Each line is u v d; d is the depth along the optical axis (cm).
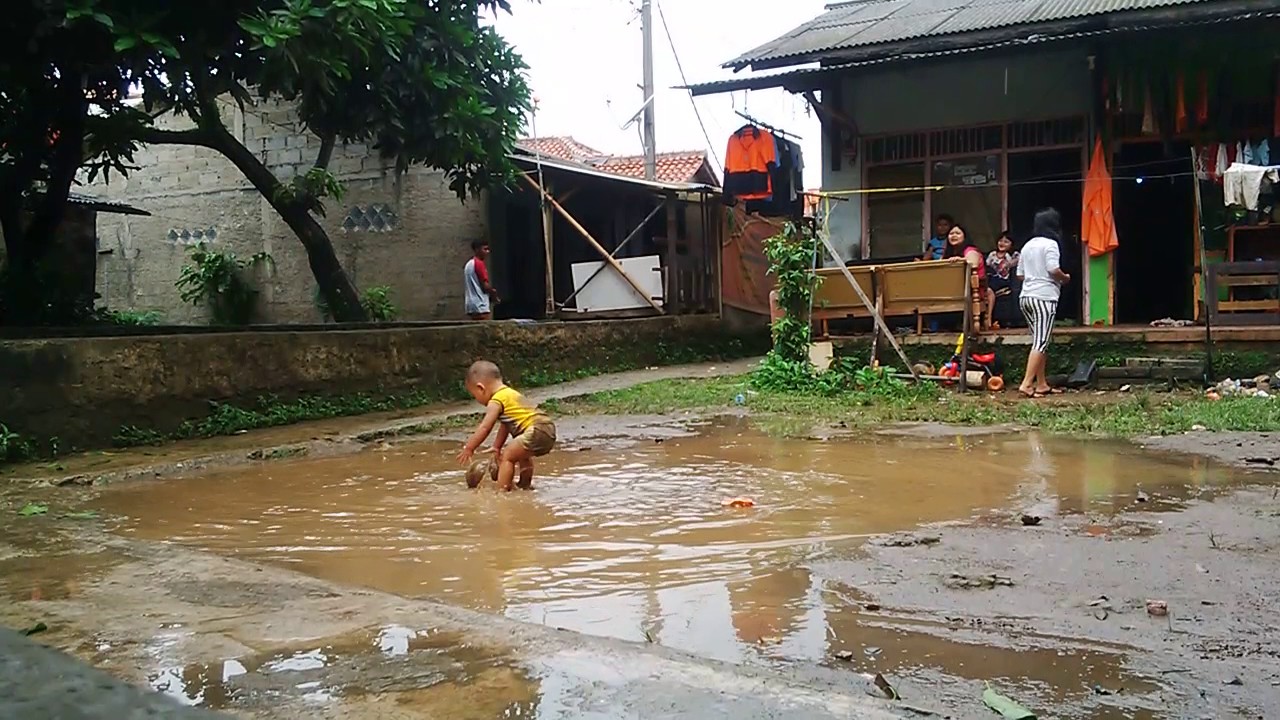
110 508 575
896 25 1395
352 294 1534
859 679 273
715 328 1889
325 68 1014
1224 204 1193
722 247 1934
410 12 1205
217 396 943
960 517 503
